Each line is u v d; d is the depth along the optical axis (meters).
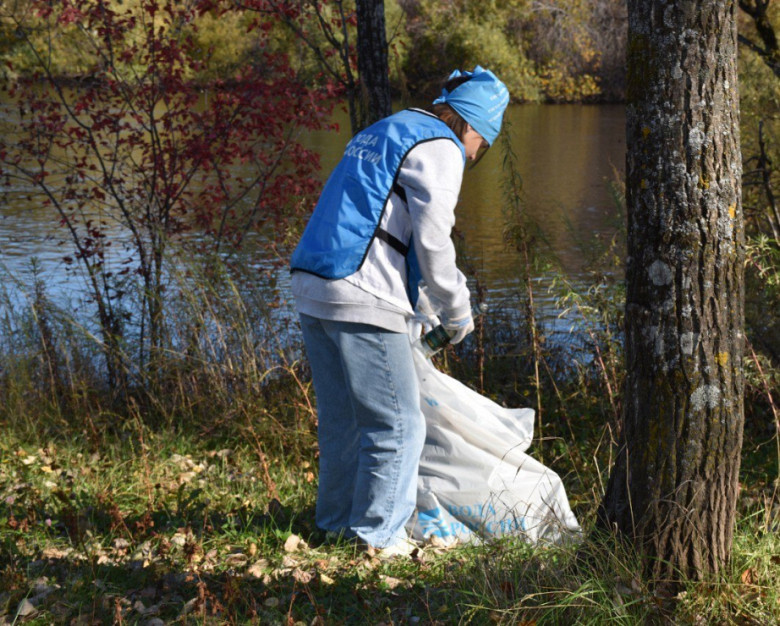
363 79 8.01
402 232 4.34
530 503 4.75
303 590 4.16
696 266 3.63
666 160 3.60
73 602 4.05
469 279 10.12
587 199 21.02
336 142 27.98
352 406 4.56
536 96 50.53
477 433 4.91
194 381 7.42
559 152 30.06
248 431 6.64
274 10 9.09
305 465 6.17
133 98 9.14
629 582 3.84
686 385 3.70
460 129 4.55
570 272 12.31
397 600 4.12
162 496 5.53
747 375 6.31
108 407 7.59
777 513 4.60
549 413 6.84
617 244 8.70
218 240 9.01
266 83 9.06
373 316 4.31
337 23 9.17
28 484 5.61
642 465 3.85
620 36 50.09
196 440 6.82
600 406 6.75
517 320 8.03
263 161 9.47
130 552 4.65
